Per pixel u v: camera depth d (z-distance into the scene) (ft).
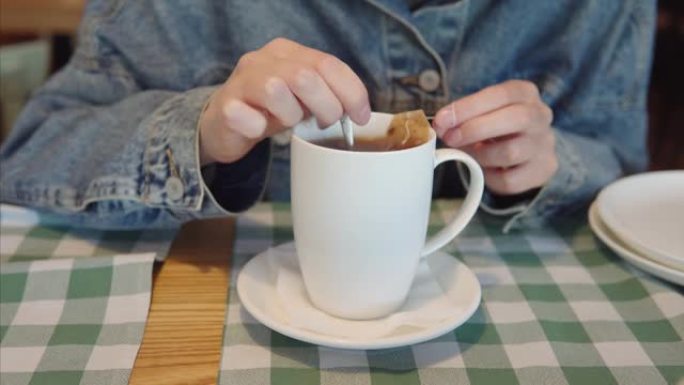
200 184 1.42
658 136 5.39
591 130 2.09
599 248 1.58
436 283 1.32
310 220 1.15
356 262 1.15
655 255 1.37
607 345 1.20
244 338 1.19
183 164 1.43
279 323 1.12
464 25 1.89
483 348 1.18
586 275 1.46
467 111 1.46
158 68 1.94
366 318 1.21
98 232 1.60
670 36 5.30
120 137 1.62
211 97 1.46
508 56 1.97
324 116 1.18
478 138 1.46
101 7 1.92
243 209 1.59
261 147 1.55
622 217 1.56
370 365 1.12
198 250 1.53
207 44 1.94
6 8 4.18
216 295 1.33
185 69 1.95
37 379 1.07
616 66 2.02
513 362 1.15
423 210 1.17
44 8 4.22
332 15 1.87
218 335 1.20
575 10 1.93
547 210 1.71
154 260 1.40
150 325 1.22
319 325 1.16
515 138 1.57
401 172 1.10
